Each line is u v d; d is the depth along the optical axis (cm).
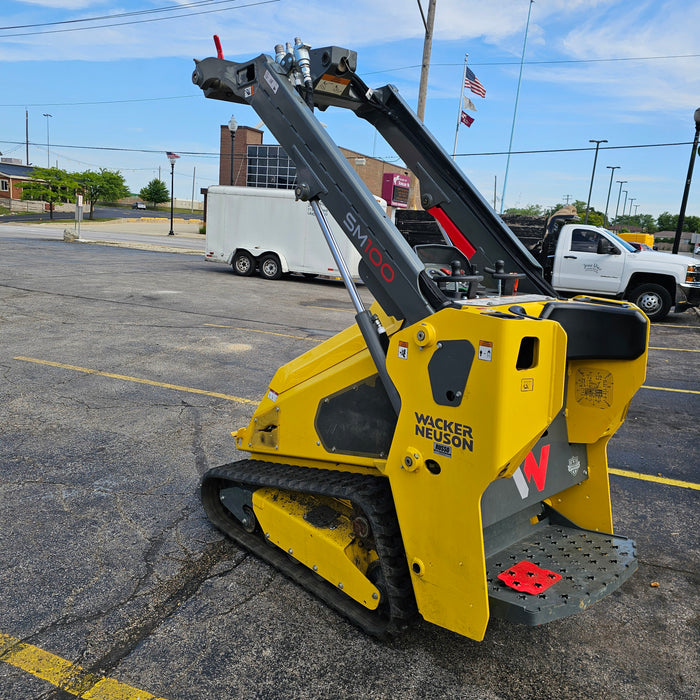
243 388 690
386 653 279
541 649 289
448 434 235
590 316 277
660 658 287
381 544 268
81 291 1328
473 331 222
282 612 306
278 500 336
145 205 9681
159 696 249
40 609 301
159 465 478
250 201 1786
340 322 1138
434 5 1861
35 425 549
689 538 404
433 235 1538
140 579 330
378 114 338
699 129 1773
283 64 299
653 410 691
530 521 323
